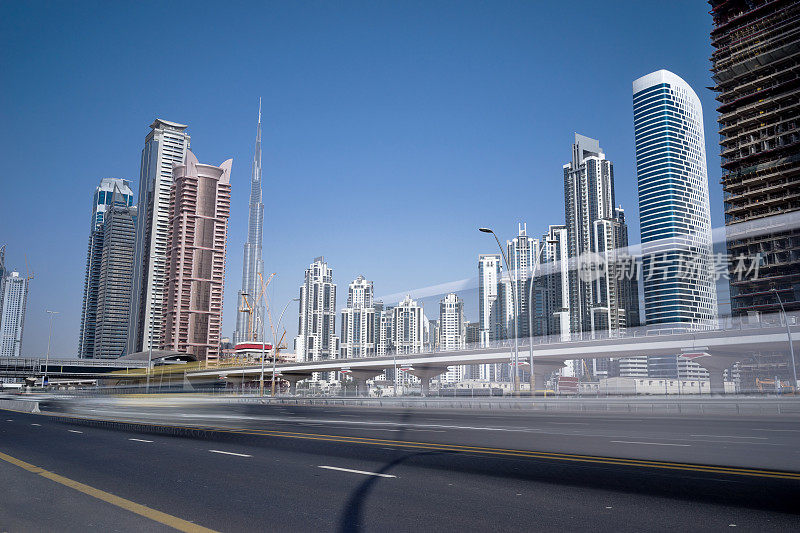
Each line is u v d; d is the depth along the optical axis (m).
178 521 7.11
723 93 157.62
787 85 141.75
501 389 49.78
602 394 50.19
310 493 8.77
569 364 53.56
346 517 7.26
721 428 22.00
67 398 78.44
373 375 82.25
